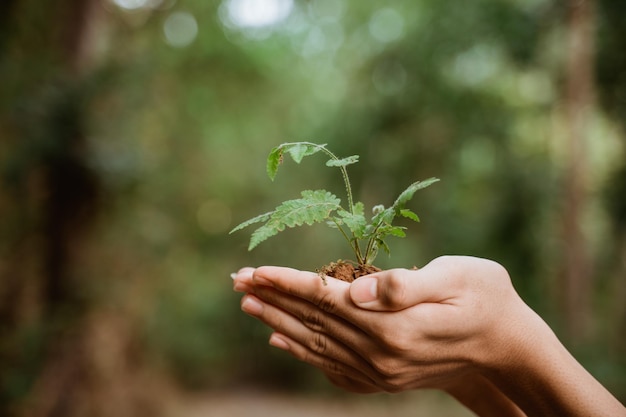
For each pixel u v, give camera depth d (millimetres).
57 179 7309
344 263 1704
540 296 12406
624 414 1160
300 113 17219
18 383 6664
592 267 12930
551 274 12758
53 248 7797
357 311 1159
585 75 11125
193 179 14141
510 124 13406
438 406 14883
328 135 15125
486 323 1172
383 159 14562
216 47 13203
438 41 13008
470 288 1169
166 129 12648
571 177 11406
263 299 1334
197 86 13539
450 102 13469
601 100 11320
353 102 14883
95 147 7230
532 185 12789
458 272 1172
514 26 11484
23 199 7590
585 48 11000
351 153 14617
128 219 8922
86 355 8141
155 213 10766
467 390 1528
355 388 1540
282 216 1483
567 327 10773
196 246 16406
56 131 6945
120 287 9141
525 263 12805
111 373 9023
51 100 6988
